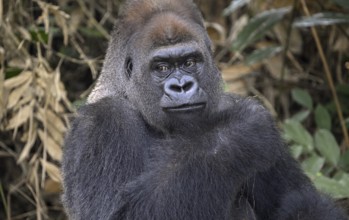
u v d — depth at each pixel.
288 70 24.94
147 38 15.13
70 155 15.15
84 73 25.52
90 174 14.66
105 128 14.79
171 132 15.38
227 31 26.14
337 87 23.53
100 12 26.31
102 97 15.80
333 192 18.45
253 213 16.17
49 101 21.05
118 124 14.92
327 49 25.38
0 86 21.05
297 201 15.71
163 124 15.26
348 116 24.20
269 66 24.66
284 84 24.56
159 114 15.19
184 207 14.08
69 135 15.50
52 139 21.05
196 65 15.16
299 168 16.78
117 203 14.52
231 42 24.45
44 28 22.58
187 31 15.06
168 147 15.04
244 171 14.27
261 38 25.72
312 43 25.50
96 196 14.62
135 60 15.38
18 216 23.20
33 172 21.33
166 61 14.95
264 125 14.66
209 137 14.45
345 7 22.58
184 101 14.69
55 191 22.53
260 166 14.39
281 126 22.77
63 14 21.64
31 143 20.92
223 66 24.94
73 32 23.97
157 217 14.08
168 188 14.16
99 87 16.56
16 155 22.94
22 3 22.58
